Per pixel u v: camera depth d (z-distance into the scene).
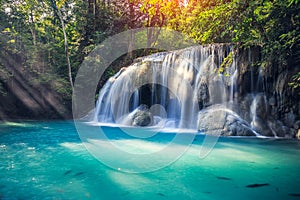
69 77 15.27
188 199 2.59
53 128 9.41
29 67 14.29
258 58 8.30
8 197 2.58
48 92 13.88
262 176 3.44
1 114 12.15
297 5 4.99
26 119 12.80
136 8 16.48
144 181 3.13
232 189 2.91
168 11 5.23
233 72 8.83
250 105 8.29
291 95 7.80
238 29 6.02
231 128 7.24
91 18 18.08
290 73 7.78
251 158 4.55
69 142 6.21
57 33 20.77
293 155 4.83
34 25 19.56
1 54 13.41
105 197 2.61
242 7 5.25
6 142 6.14
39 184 2.99
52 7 19.66
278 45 6.32
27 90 13.40
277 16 5.48
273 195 2.73
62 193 2.71
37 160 4.22
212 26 5.85
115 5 18.75
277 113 8.09
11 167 3.75
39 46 15.74
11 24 18.30
